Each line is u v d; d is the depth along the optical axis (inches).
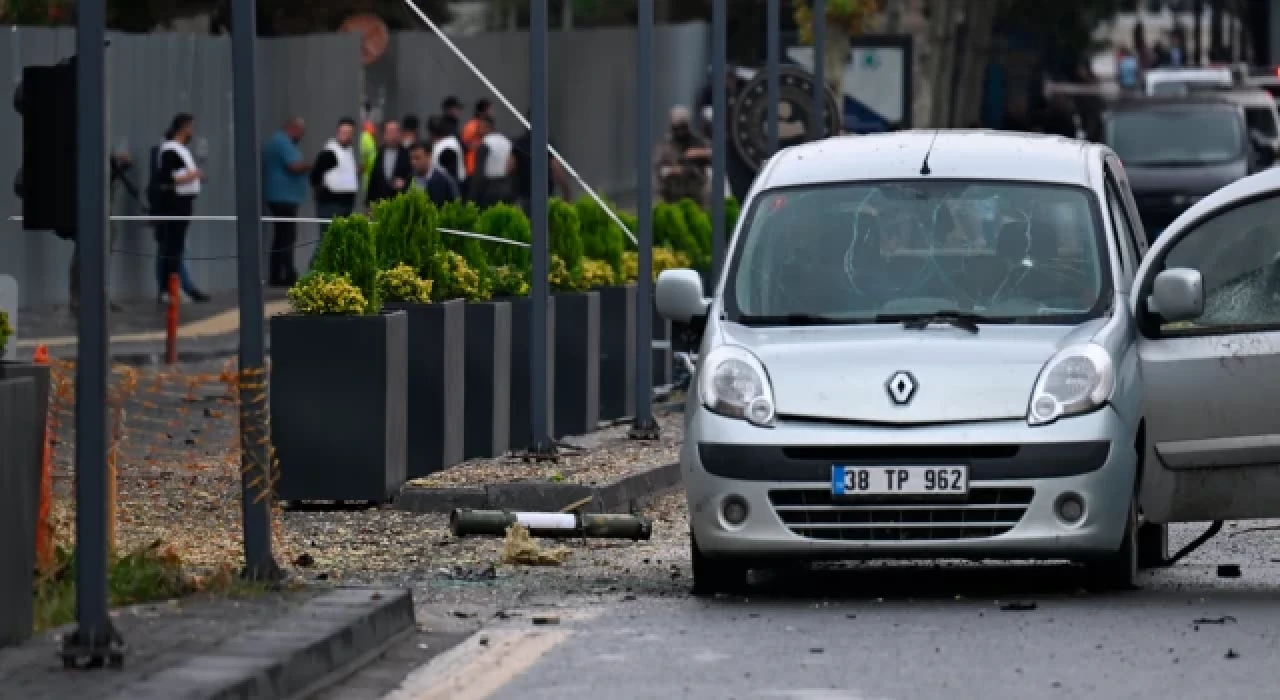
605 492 1460.4
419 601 1090.1
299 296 1427.2
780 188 1181.1
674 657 930.1
